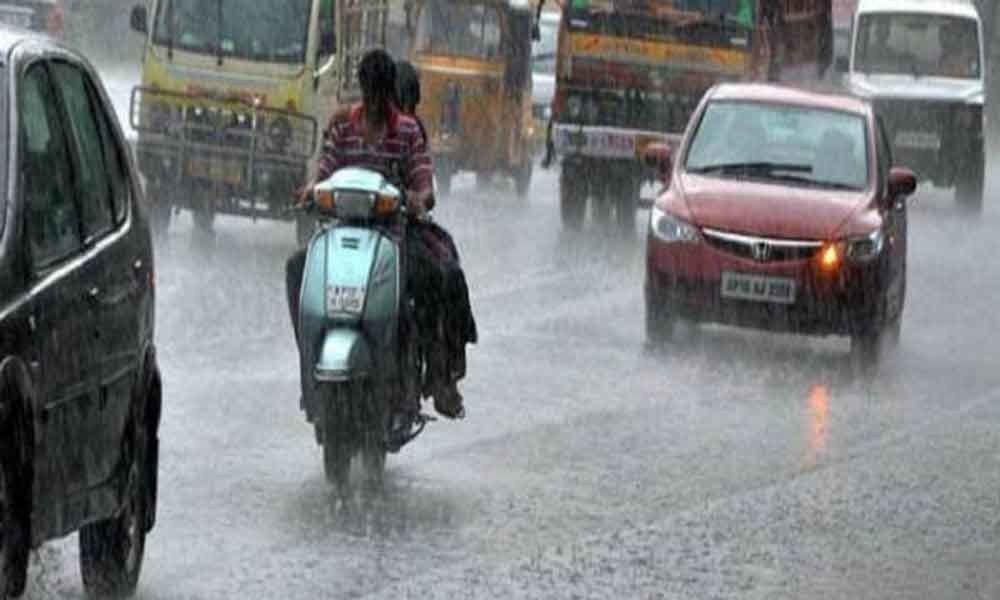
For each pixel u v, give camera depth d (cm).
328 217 1545
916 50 4641
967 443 1777
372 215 1513
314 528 1367
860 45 4666
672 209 2225
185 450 1591
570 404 1877
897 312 2358
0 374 964
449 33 4228
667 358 2166
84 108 1172
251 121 2964
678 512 1462
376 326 1482
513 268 2900
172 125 2975
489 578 1258
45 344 1023
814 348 2317
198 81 2977
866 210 2231
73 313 1063
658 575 1284
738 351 2248
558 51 3409
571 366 2081
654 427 1784
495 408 1839
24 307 1000
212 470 1527
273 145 2961
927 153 4528
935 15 4653
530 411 1831
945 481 1611
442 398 1573
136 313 1177
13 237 1012
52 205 1078
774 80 3581
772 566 1320
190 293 2445
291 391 1852
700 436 1753
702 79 3381
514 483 1537
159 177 2981
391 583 1237
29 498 1001
